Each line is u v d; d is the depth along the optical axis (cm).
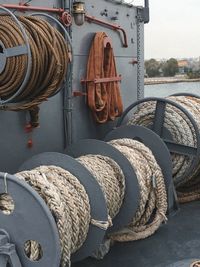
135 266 355
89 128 504
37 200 247
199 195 516
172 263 350
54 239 246
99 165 351
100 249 363
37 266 254
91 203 309
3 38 323
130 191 368
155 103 499
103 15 521
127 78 590
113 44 549
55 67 345
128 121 523
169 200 440
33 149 422
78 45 473
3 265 252
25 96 351
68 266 274
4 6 358
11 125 394
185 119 478
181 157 479
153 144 432
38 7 406
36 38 331
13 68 323
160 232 422
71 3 454
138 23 615
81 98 486
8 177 253
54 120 449
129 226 405
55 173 300
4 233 257
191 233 420
